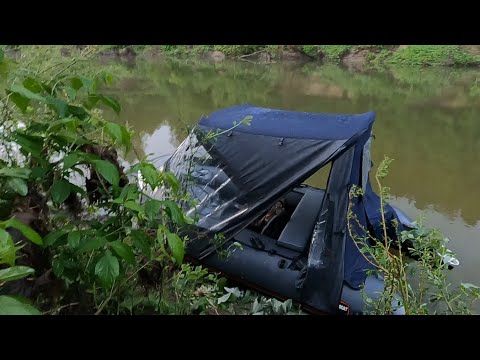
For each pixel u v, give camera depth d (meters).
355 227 3.28
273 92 14.41
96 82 1.85
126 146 1.53
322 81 17.50
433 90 14.61
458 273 3.76
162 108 10.71
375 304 2.23
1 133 1.59
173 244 1.38
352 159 3.32
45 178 1.67
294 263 3.38
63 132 1.51
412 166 6.79
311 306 3.19
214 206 3.69
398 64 21.95
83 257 1.50
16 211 1.42
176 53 28.19
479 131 8.97
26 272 0.94
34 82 1.65
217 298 2.82
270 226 3.88
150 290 1.85
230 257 3.53
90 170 1.84
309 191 4.23
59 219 1.71
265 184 3.52
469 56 20.38
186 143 4.08
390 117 10.46
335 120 3.82
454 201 5.39
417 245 2.35
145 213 1.48
